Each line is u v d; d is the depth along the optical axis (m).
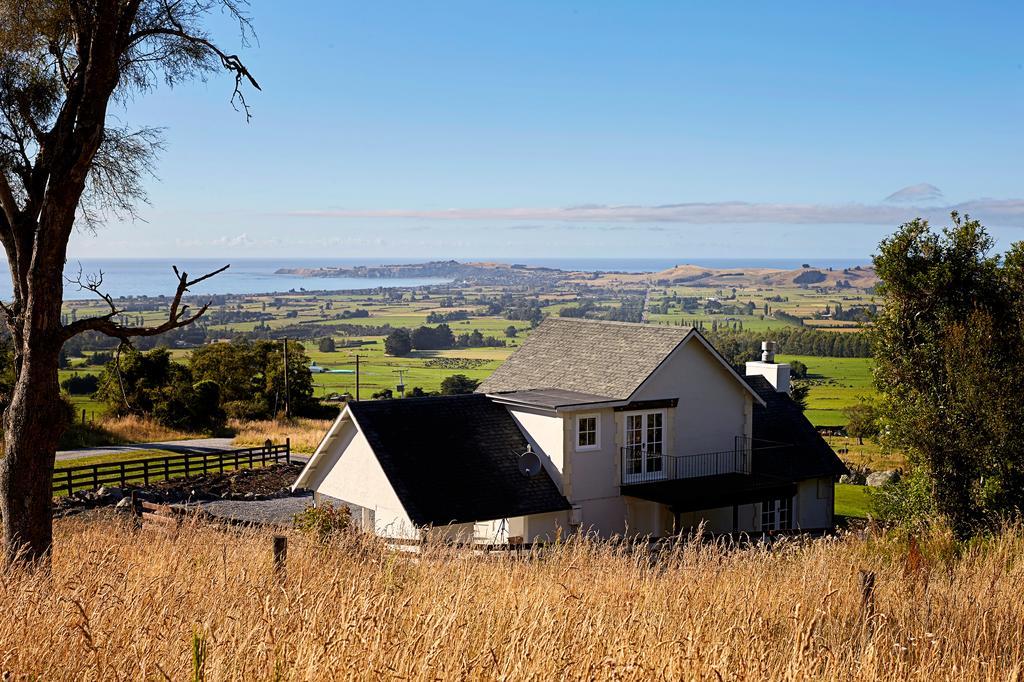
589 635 6.04
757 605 7.73
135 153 13.47
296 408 61.19
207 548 10.62
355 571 8.01
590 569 9.04
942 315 21.75
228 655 5.25
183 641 5.65
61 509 25.59
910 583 9.64
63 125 11.62
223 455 34.94
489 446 24.08
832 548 12.07
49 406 11.73
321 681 4.97
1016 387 19.94
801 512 29.09
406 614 6.18
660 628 6.48
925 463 20.48
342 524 17.00
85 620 5.51
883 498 22.31
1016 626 8.20
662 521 25.27
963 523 19.41
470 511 21.94
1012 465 19.78
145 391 50.69
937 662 6.69
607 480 24.55
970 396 19.89
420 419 24.00
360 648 5.25
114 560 8.27
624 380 25.38
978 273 22.17
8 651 5.39
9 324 11.91
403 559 9.44
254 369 61.97
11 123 12.36
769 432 30.02
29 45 12.44
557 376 27.38
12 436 11.62
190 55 13.20
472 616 6.43
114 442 44.59
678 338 25.95
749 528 27.44
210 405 51.91
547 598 7.29
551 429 23.97
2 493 11.62
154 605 6.46
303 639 5.33
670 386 25.84
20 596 6.33
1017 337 20.73
